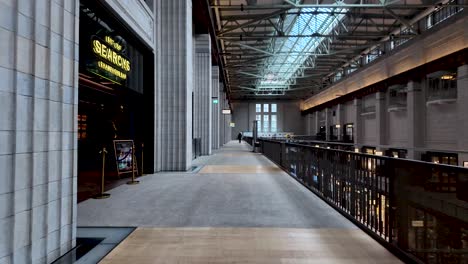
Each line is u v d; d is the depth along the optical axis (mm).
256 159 15086
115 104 9688
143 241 3338
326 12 17219
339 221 4129
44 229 2631
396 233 3047
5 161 2232
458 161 17812
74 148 3076
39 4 2588
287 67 34656
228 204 5145
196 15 15094
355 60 32344
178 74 9820
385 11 18906
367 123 31828
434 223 2576
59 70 2850
